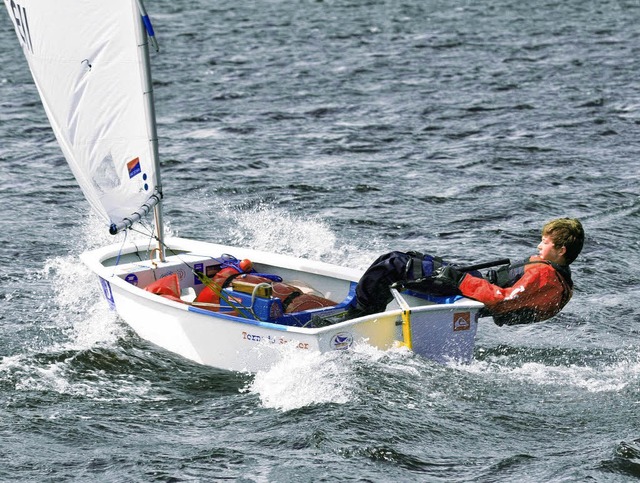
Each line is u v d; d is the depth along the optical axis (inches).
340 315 963.3
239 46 3469.5
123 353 1004.6
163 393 916.6
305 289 1059.9
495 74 2824.8
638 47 3304.6
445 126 2172.7
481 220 1505.9
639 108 2330.2
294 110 2358.5
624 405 868.6
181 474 755.4
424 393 879.1
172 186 1706.4
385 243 1412.4
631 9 4453.7
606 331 1077.1
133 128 1059.3
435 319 924.6
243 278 1021.2
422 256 954.1
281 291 1012.5
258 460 774.5
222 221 1526.8
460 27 3934.5
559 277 930.7
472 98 2479.1
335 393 870.4
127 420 858.1
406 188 1685.5
